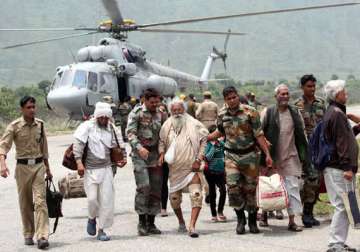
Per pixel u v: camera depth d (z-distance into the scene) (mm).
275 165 8461
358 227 6543
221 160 9070
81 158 8055
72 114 23078
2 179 14484
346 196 6621
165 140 8328
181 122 8289
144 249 7453
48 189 8039
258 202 8203
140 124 8398
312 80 8727
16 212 10344
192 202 8141
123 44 25344
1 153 7711
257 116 8133
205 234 8281
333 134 6680
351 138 6676
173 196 8312
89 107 22781
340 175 6676
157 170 8445
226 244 7598
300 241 7645
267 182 8203
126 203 10977
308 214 8617
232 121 8164
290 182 8359
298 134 8414
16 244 7977
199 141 8281
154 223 9133
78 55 24516
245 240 7812
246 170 8188
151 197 8414
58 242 8031
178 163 8180
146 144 8391
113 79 23969
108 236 8102
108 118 8188
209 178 9133
